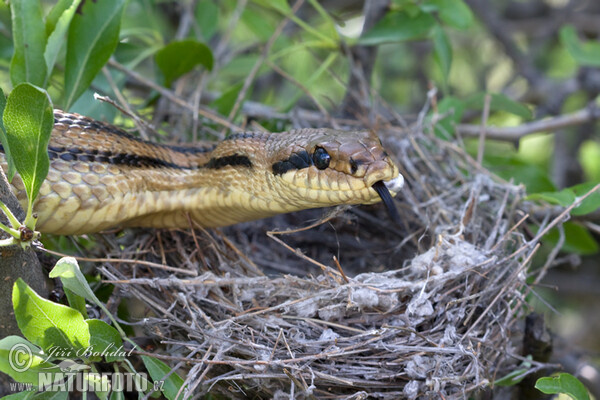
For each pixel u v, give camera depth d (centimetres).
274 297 515
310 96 729
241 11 828
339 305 493
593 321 1033
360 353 482
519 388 600
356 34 969
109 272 498
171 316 481
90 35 570
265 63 792
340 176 502
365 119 718
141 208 537
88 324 405
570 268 1017
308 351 475
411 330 465
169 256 579
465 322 498
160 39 776
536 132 813
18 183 463
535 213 645
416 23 743
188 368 479
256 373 454
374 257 691
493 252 554
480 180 639
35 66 503
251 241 703
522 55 1018
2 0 580
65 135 502
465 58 1213
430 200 626
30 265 412
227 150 554
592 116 807
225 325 473
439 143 684
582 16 1078
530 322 590
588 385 700
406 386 459
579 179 1048
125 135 538
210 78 802
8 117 381
